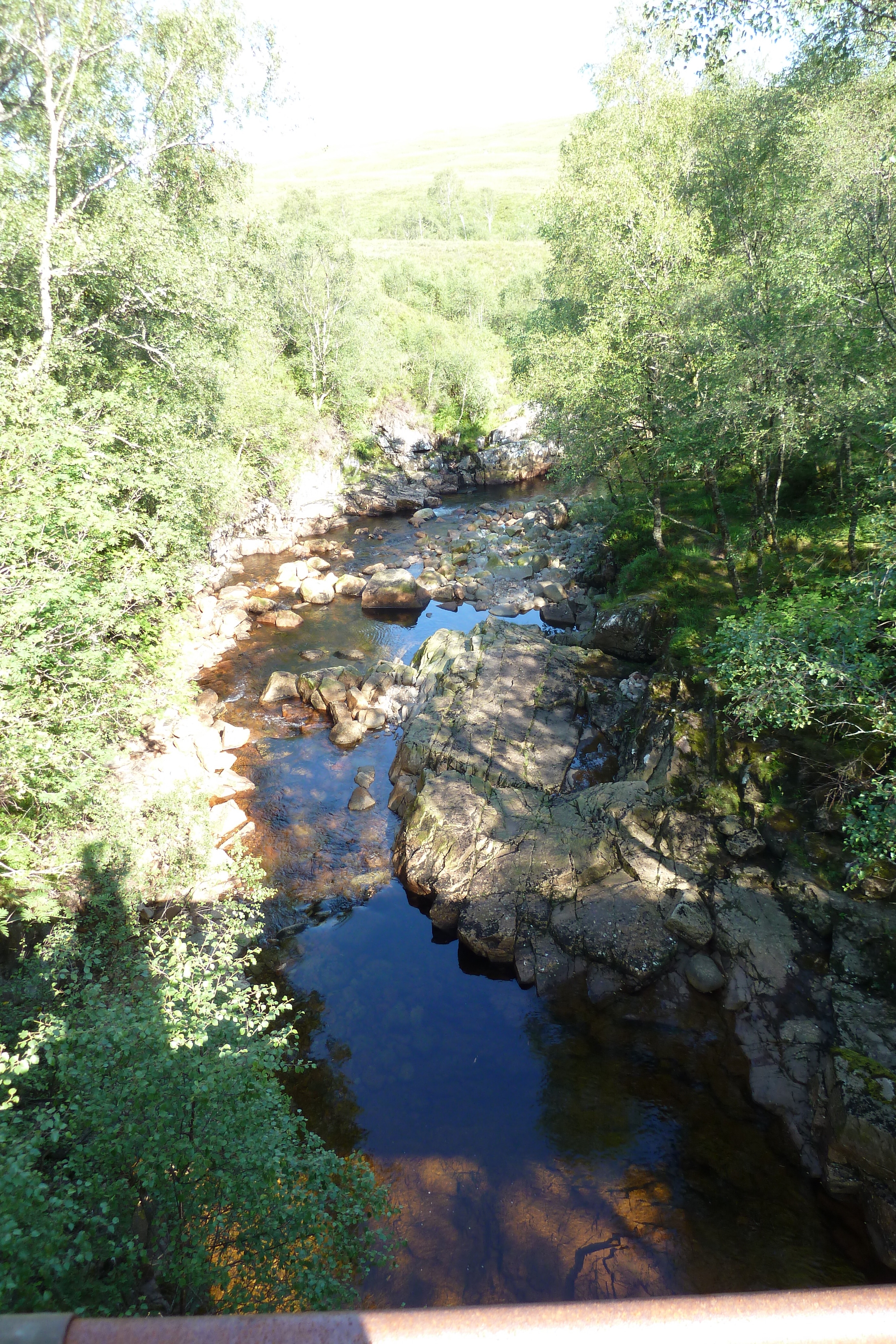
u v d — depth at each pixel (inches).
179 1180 279.6
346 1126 529.3
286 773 954.7
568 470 1363.2
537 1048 592.1
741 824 724.7
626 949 637.9
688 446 914.7
